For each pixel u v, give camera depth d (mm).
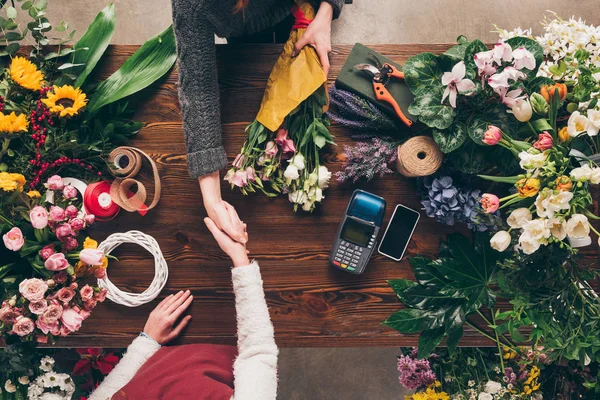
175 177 1522
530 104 1243
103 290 1377
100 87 1471
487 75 1249
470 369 1805
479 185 1473
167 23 2469
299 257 1521
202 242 1520
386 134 1490
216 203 1325
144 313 1501
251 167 1414
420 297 1465
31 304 1283
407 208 1489
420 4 2480
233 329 1511
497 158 1377
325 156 1511
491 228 1420
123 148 1456
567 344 1306
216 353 1373
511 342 1647
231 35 1396
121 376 1385
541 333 1314
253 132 1410
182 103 1237
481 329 1513
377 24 2475
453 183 1455
